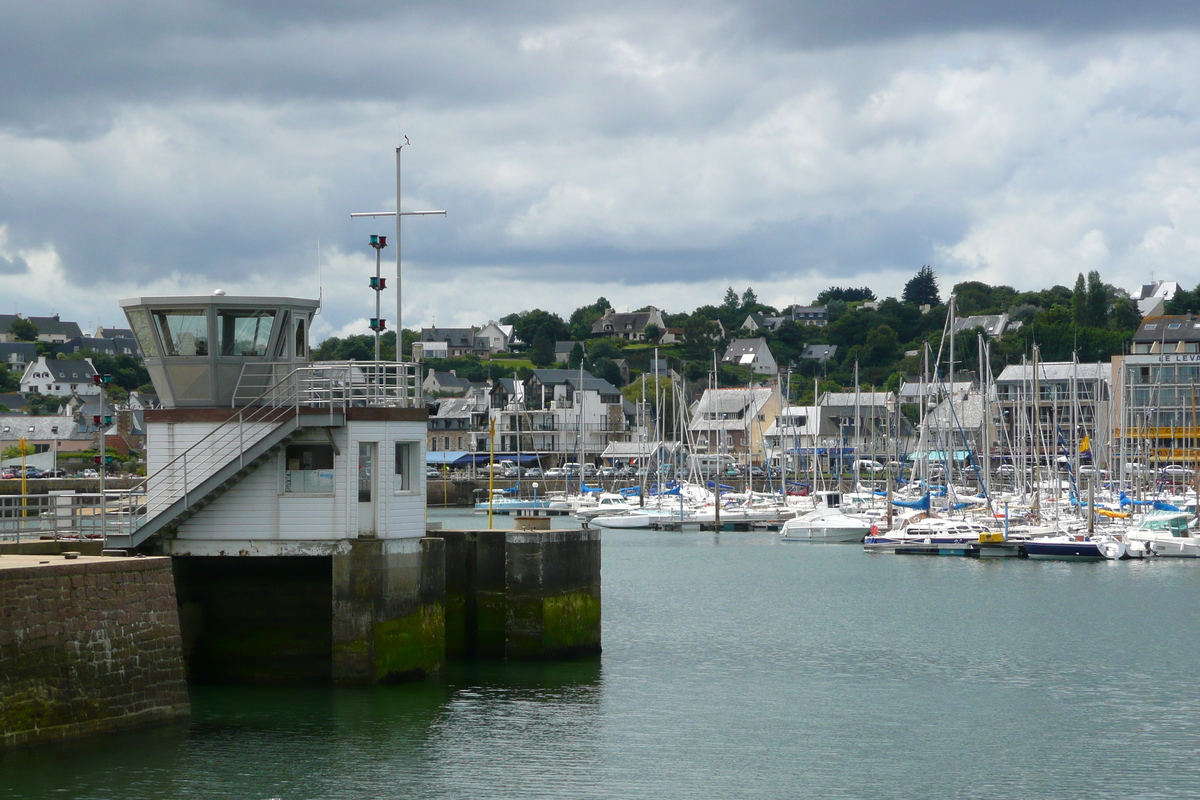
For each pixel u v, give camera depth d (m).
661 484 168.12
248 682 44.31
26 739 31.77
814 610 75.19
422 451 44.25
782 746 40.81
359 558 41.66
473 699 44.09
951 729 43.69
